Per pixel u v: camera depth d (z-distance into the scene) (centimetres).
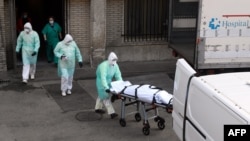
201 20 1138
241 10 1145
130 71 1408
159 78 1351
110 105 1013
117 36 1488
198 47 1155
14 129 961
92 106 1107
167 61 1540
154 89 902
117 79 991
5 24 1351
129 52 1509
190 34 1193
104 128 973
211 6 1133
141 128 974
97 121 1010
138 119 1004
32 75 1303
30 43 1245
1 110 1067
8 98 1151
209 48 1160
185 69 668
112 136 934
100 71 960
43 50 1602
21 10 1698
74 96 1177
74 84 1276
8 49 1377
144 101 898
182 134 666
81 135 938
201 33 1146
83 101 1142
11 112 1057
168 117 1045
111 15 1463
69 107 1096
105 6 1412
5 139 912
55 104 1115
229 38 1161
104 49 1442
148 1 1494
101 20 1412
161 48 1534
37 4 1731
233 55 1174
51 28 1437
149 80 1331
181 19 1268
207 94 590
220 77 653
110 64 961
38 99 1148
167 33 1523
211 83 620
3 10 1314
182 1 1259
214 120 567
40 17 1719
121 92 929
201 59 1165
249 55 1180
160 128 969
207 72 1208
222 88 598
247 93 577
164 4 1509
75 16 1421
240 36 1163
